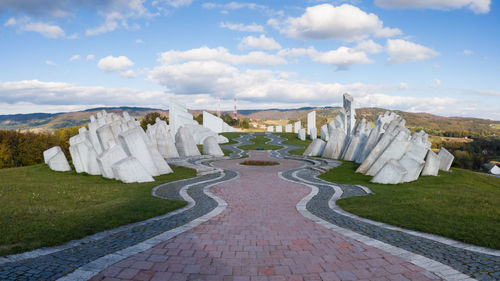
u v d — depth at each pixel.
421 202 9.90
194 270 4.98
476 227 7.11
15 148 47.47
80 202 9.62
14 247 5.54
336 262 5.36
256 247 6.11
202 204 10.19
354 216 8.63
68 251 5.61
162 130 26.86
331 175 17.98
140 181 14.50
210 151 32.06
